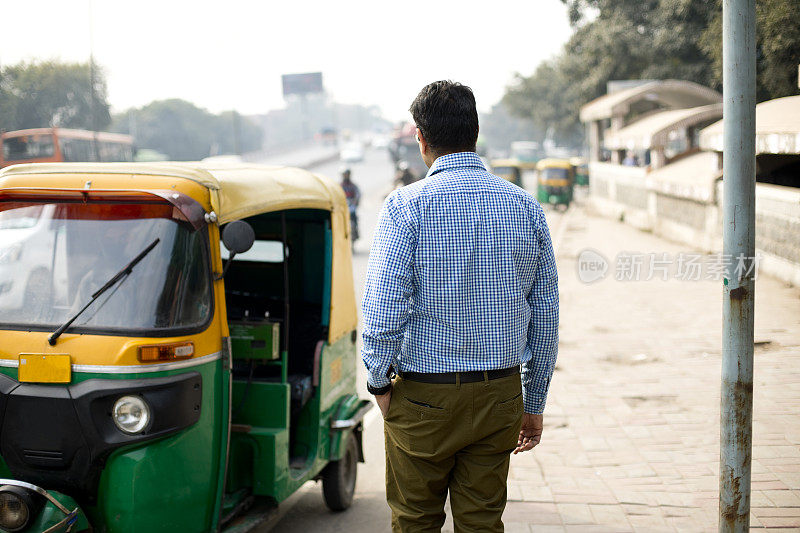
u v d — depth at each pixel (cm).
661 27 2516
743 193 319
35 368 317
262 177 412
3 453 323
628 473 510
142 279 333
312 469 448
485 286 247
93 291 334
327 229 478
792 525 412
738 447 336
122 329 322
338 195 498
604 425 607
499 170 3284
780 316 891
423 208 246
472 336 248
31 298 338
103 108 3472
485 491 260
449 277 246
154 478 317
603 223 2344
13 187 355
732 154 319
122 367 314
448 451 253
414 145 4262
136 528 315
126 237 342
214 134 7712
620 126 2405
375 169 5981
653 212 1956
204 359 338
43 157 2591
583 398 680
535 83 5597
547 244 262
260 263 528
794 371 694
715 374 738
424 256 246
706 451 544
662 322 981
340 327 493
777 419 579
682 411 632
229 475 393
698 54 2430
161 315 327
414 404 253
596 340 900
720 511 345
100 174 350
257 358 407
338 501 489
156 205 344
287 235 521
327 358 470
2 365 325
